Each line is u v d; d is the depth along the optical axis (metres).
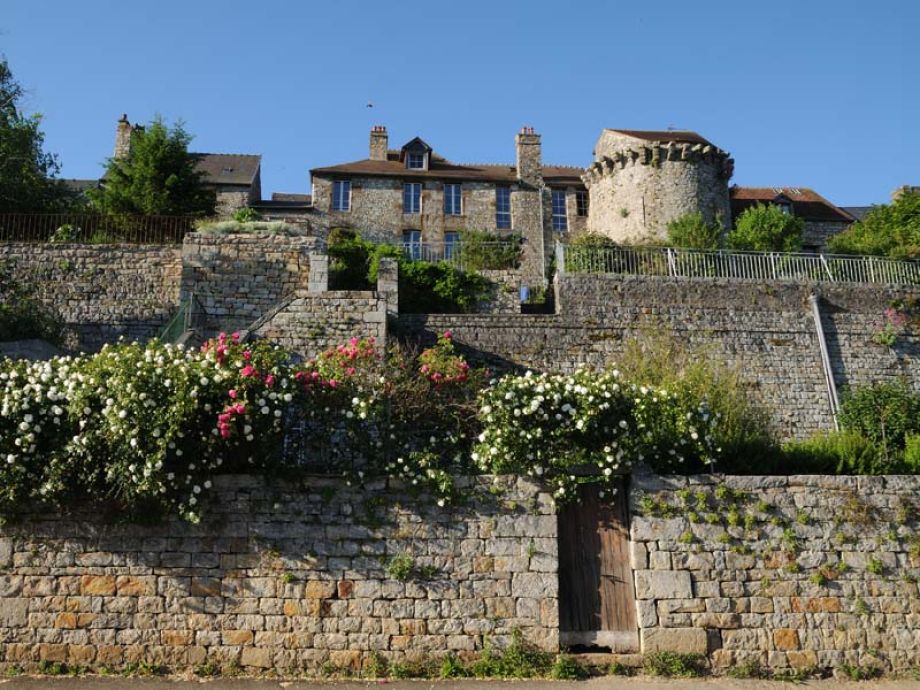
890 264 19.91
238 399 8.55
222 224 18.98
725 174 30.33
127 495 8.36
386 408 9.19
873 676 8.76
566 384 9.23
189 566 8.62
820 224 32.78
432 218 31.84
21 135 24.03
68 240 19.44
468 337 17.44
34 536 8.63
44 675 8.16
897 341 18.59
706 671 8.65
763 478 9.36
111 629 8.43
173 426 8.24
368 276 20.52
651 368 14.73
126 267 18.45
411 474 8.91
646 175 29.80
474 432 9.47
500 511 8.92
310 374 9.07
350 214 31.34
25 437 8.34
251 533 8.73
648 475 9.26
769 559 9.09
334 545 8.73
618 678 8.41
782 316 18.45
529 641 8.57
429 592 8.66
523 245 31.62
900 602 9.06
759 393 17.69
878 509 9.36
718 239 26.02
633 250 19.33
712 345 17.97
